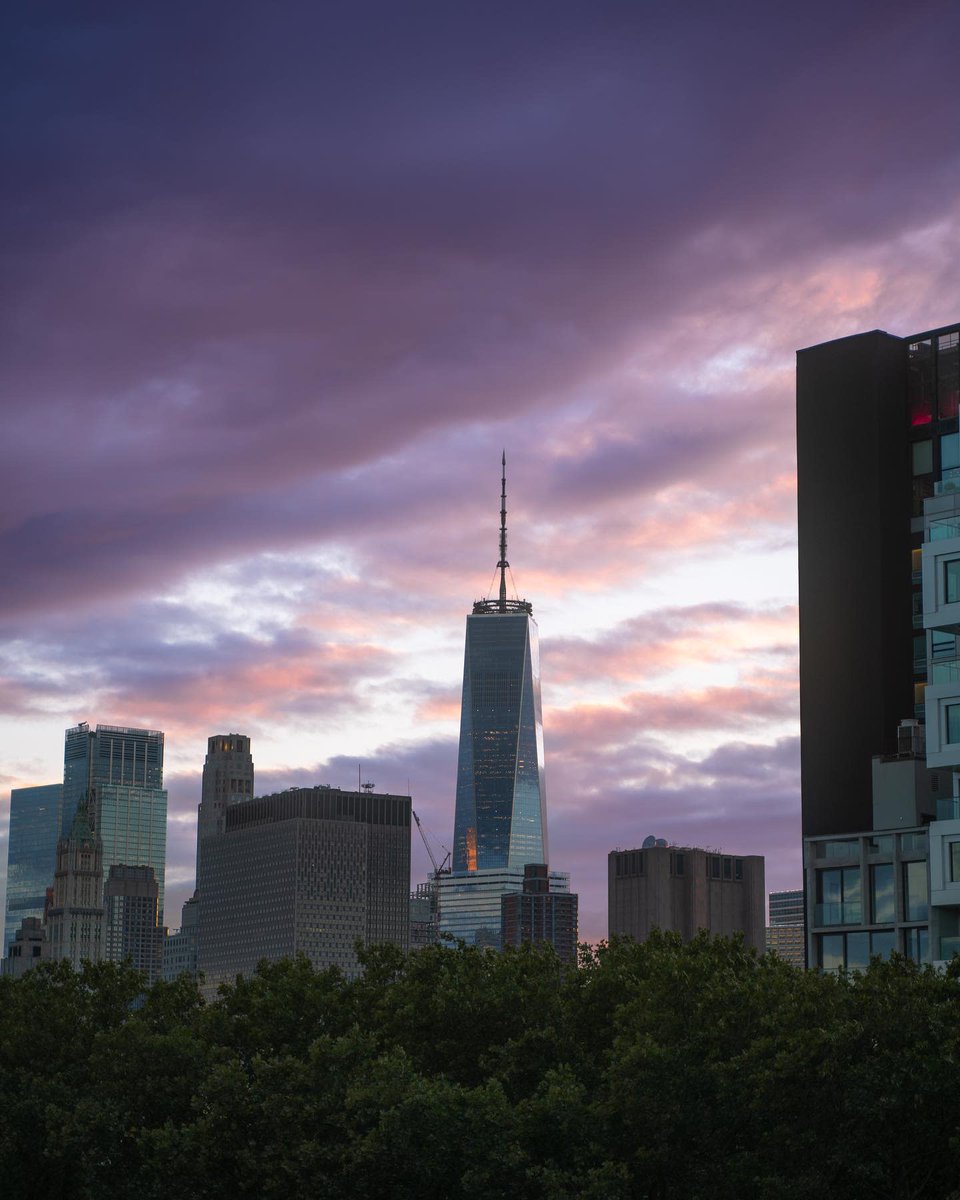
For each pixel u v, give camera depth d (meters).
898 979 93.25
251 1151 100.88
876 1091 87.69
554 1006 108.19
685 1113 91.94
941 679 129.88
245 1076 102.44
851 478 171.25
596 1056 105.12
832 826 165.62
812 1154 90.00
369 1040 104.25
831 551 171.38
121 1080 111.00
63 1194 118.31
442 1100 94.88
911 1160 89.25
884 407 171.12
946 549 130.25
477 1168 92.44
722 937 115.00
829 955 148.88
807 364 176.38
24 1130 113.12
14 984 129.62
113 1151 108.44
